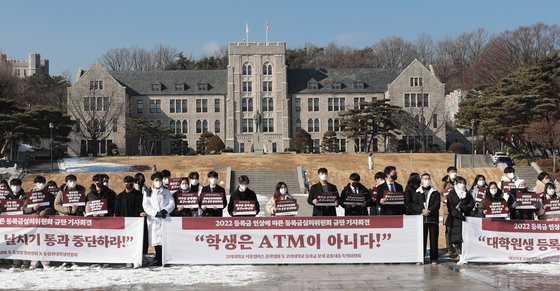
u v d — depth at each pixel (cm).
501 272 1612
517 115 7644
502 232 1762
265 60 10812
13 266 1781
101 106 10306
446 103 13225
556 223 1767
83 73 10588
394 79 11012
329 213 1786
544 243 1769
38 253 1742
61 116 7888
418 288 1394
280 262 1727
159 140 10538
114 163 7662
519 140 8188
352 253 1733
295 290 1386
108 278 1545
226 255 1730
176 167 7231
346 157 7994
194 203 1773
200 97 10869
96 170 7125
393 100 10475
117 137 10338
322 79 11081
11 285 1465
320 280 1505
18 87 10531
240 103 10781
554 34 12475
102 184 1792
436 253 1759
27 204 1769
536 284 1437
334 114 10888
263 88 10825
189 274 1592
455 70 15600
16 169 6756
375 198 1842
